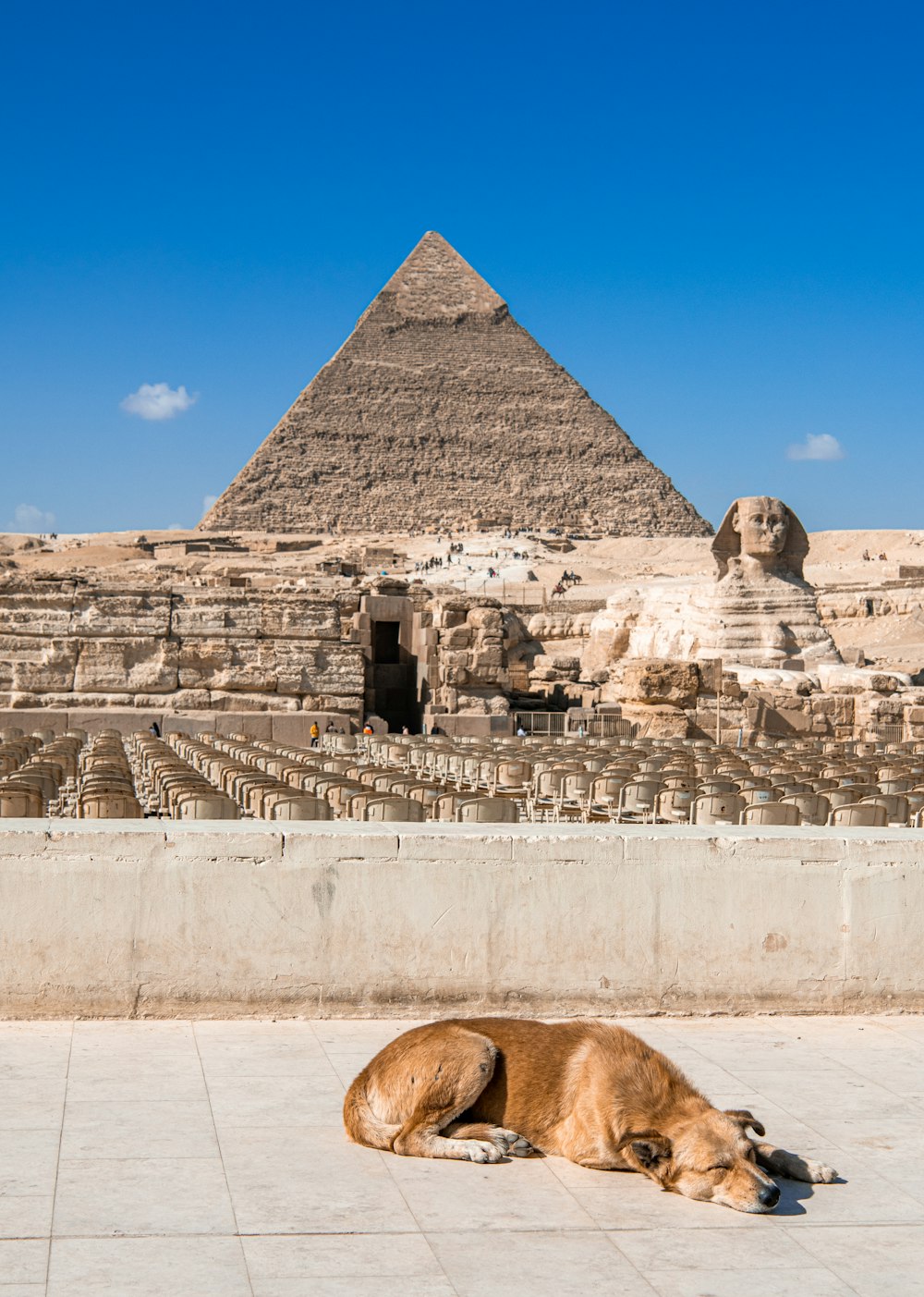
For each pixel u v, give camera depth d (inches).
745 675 2095.2
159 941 406.3
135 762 1296.8
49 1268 248.1
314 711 1847.9
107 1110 330.0
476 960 417.4
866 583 4010.8
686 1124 291.9
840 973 435.5
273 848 410.6
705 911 428.8
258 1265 252.5
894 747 1509.6
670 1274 253.8
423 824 442.6
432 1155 303.3
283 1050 380.5
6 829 406.0
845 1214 282.7
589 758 1111.6
